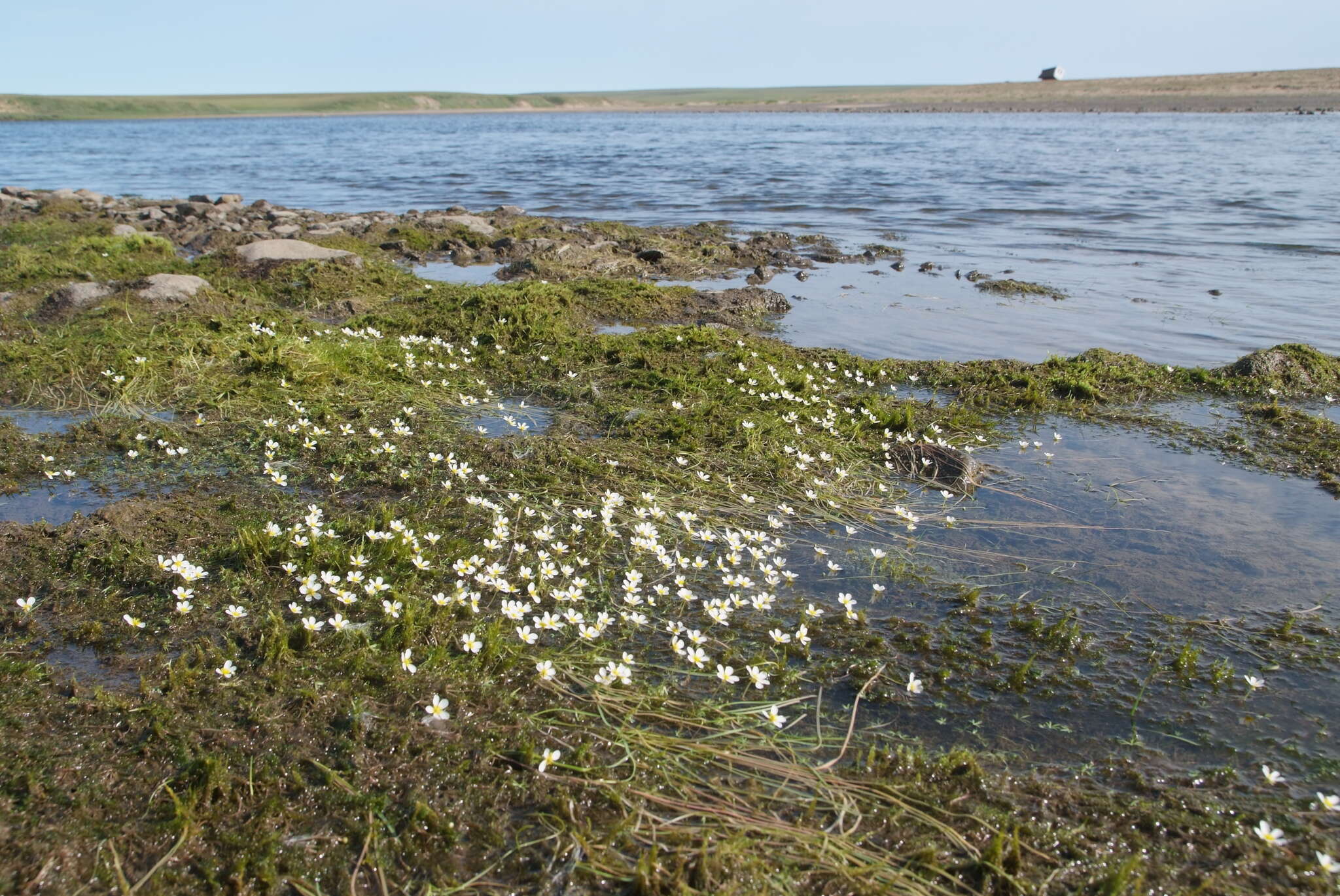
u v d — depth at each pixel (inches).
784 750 171.5
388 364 390.0
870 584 235.1
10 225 825.5
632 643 205.0
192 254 709.3
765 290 574.6
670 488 285.3
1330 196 1066.7
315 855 141.3
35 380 359.9
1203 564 246.2
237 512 255.1
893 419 342.3
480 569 227.8
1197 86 4744.1
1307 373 404.8
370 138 3225.9
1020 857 144.4
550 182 1441.9
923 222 964.0
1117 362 426.3
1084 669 199.8
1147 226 891.4
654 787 158.9
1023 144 2122.3
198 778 154.1
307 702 173.5
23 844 138.9
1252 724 181.9
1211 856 148.3
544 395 369.1
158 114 6628.9
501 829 147.7
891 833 151.2
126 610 205.3
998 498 288.8
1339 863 146.5
